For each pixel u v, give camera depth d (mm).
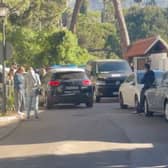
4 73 44969
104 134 31281
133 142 28172
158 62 78125
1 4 58531
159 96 38500
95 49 150000
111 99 64875
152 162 22812
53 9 112062
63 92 51344
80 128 34406
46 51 85062
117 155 24562
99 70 61250
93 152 25406
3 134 32906
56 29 95062
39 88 42250
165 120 38031
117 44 149750
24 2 76812
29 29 88938
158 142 28062
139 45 97000
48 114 45375
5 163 23297
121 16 98375
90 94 51812
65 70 52062
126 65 61938
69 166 22156
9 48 44781
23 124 38062
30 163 23125
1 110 46156
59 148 26734
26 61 84125
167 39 152500
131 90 46156
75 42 88188
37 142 29109
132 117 40719
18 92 44719
